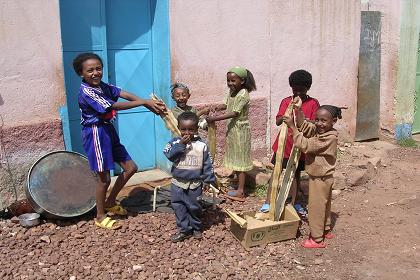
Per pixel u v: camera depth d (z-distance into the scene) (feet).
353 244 14.46
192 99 19.36
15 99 15.31
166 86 18.90
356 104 25.52
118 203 16.49
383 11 25.61
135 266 12.66
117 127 19.40
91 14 17.75
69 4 17.21
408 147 25.90
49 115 15.99
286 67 22.06
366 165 20.42
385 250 14.11
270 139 22.03
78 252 13.35
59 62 15.92
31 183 14.74
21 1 14.96
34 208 14.71
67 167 15.52
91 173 15.88
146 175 19.69
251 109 21.04
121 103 14.06
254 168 19.90
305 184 18.16
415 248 14.24
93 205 15.42
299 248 14.08
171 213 15.88
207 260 13.15
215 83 19.89
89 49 17.93
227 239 14.32
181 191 13.84
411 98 26.71
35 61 15.47
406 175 21.07
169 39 18.37
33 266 12.62
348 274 12.77
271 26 21.16
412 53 25.98
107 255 13.15
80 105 14.15
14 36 15.01
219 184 17.67
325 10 22.94
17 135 15.38
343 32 23.88
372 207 17.35
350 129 25.64
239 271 12.69
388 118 26.45
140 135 20.03
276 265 13.08
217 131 20.18
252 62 20.83
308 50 22.76
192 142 13.87
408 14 25.29
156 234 14.38
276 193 14.16
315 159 13.66
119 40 18.75
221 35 19.67
